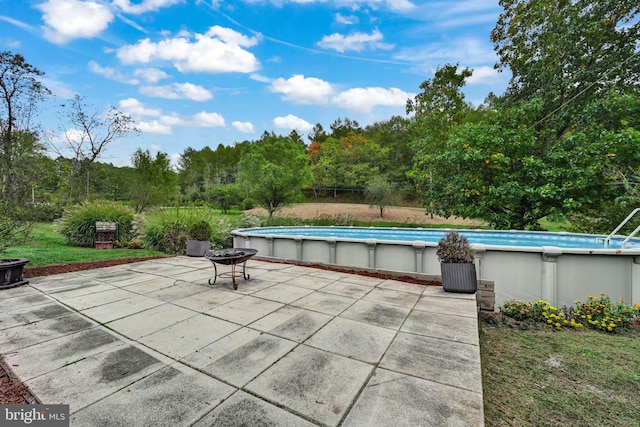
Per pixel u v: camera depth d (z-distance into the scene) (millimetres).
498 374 2246
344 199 30656
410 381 1808
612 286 4008
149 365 2029
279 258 6484
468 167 9766
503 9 10633
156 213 9234
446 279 3836
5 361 2092
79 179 13031
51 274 4992
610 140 7656
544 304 3734
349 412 1522
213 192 25656
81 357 2148
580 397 1941
